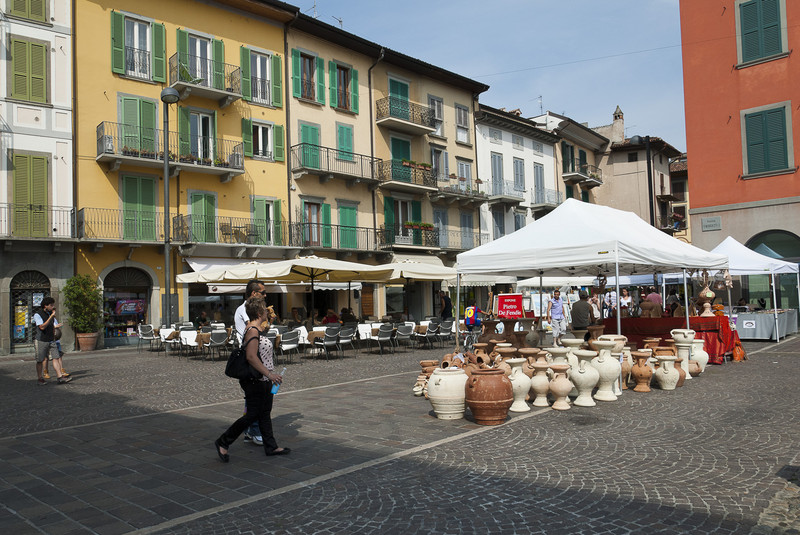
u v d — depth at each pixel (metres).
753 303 23.02
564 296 22.84
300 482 4.84
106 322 20.77
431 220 32.56
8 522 4.12
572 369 8.25
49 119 19.73
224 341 14.66
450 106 34.19
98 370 13.38
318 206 27.55
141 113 21.75
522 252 10.04
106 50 21.11
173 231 22.25
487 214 35.62
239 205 24.52
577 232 9.77
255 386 5.52
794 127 21.67
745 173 22.73
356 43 28.94
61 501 4.54
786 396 8.34
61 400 9.39
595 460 5.31
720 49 23.36
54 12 19.97
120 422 7.57
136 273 21.67
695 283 23.67
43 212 19.31
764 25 22.27
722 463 5.15
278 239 25.33
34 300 19.34
